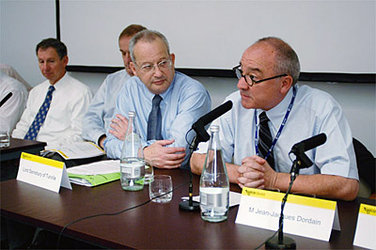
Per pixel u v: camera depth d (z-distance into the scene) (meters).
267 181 1.48
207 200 1.18
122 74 2.83
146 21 3.16
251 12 2.70
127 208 1.29
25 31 3.97
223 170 1.20
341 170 1.48
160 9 3.08
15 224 1.50
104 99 2.81
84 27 3.49
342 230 1.13
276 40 1.55
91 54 3.49
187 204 1.29
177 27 3.01
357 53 2.40
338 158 1.53
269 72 1.51
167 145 1.98
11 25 4.06
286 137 1.67
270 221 1.14
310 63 2.55
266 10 2.65
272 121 1.69
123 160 1.52
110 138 2.11
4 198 1.39
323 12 2.47
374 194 1.91
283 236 1.07
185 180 1.62
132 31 2.60
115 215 1.23
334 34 2.46
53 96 3.04
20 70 4.08
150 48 1.96
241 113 1.79
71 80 3.08
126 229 1.12
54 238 1.54
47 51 2.95
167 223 1.17
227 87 2.92
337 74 2.47
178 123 2.02
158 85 2.02
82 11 3.49
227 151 1.84
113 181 1.59
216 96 2.97
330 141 1.57
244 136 1.78
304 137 1.65
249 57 1.51
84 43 3.52
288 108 1.67
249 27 2.72
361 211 1.05
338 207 1.34
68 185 1.49
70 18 3.57
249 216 1.17
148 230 1.12
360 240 1.03
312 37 2.52
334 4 2.43
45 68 2.97
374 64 2.36
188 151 2.00
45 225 1.19
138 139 1.60
